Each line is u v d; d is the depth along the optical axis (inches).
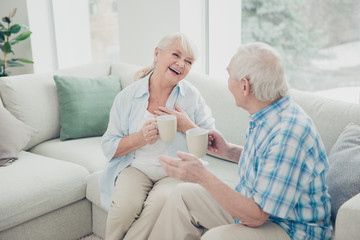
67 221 81.2
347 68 100.7
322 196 52.4
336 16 99.7
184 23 110.8
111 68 116.8
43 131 99.7
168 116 63.6
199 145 58.1
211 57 118.2
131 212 65.8
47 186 76.1
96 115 100.6
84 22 158.1
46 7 143.4
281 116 50.5
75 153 91.4
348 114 68.2
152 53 120.0
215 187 49.4
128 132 72.4
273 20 111.7
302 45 107.7
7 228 71.0
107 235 67.0
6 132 87.1
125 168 72.1
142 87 71.3
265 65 49.5
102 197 73.7
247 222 49.5
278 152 47.6
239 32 118.9
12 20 144.2
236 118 84.0
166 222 60.5
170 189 66.8
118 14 126.6
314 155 48.9
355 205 47.3
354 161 59.4
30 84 99.7
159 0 113.2
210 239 50.9
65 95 99.6
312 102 73.7
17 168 81.4
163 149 70.8
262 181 48.3
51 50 147.8
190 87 74.5
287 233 51.3
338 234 48.2
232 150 65.6
